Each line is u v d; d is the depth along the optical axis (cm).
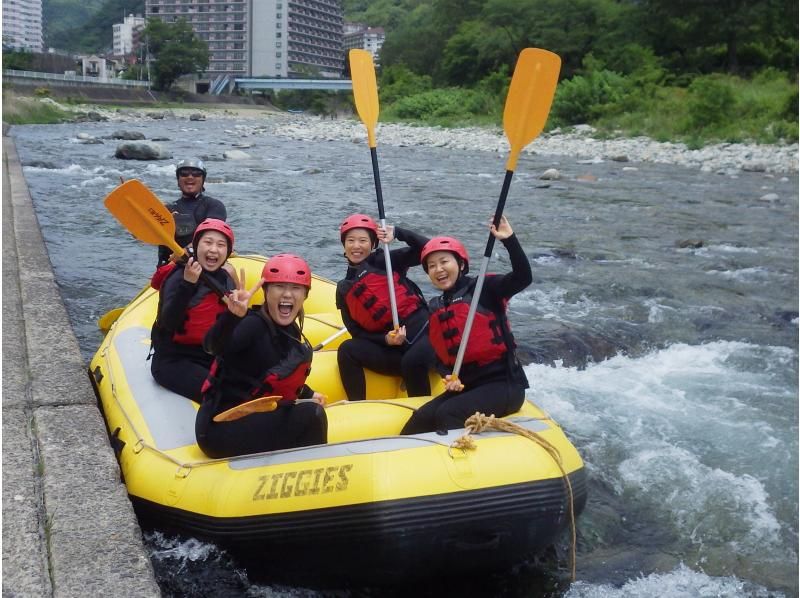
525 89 360
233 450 322
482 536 301
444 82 5422
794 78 3525
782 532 371
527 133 352
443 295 367
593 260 930
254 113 7144
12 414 388
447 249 355
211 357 386
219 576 312
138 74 8081
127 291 732
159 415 362
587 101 3225
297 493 299
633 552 353
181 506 318
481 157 2353
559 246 1004
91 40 16775
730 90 2778
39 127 3362
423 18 9212
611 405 516
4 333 511
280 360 321
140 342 439
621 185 1672
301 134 3419
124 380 402
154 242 371
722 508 390
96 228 1005
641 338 649
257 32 10481
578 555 350
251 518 302
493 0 4891
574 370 580
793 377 573
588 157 2381
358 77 457
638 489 408
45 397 411
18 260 715
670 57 4241
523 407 362
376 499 292
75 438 364
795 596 324
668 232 1127
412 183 1628
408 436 317
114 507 308
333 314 515
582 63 4469
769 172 1991
